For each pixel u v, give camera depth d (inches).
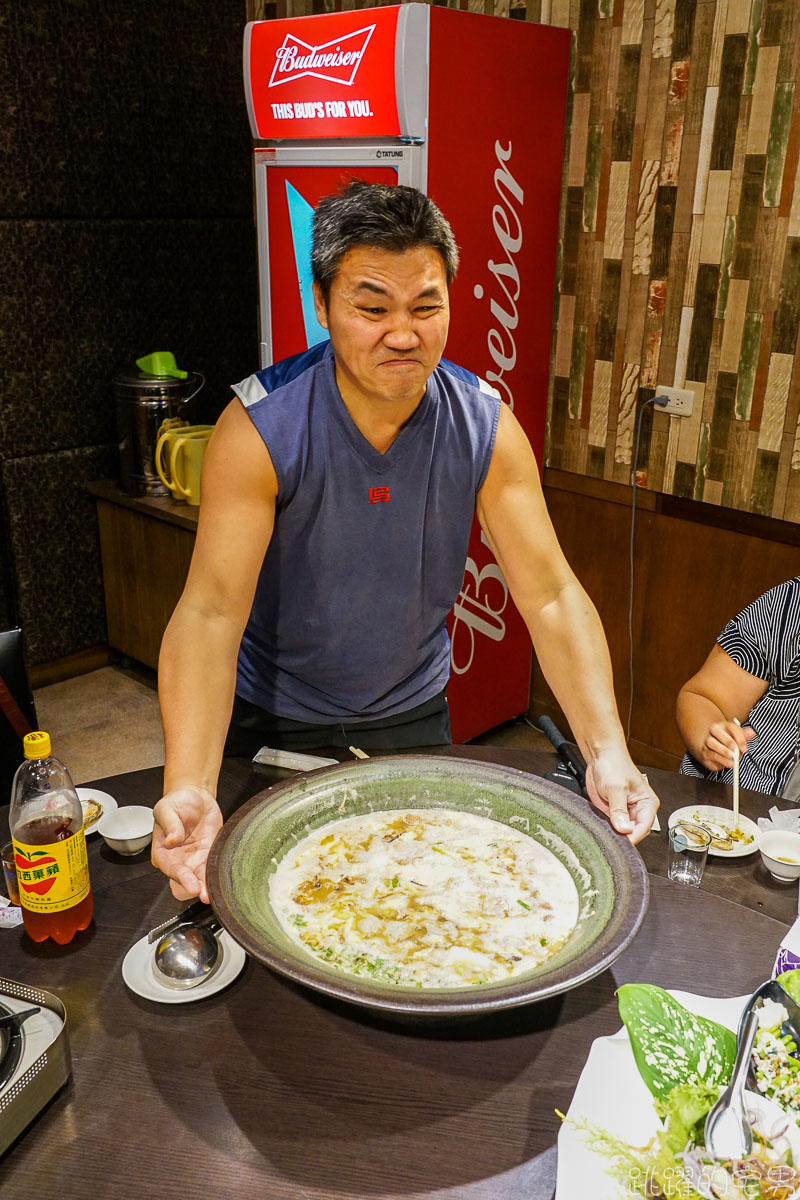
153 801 60.1
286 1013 43.1
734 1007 40.3
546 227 123.7
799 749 73.2
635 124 114.6
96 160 141.4
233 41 153.5
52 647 157.3
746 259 108.7
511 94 112.7
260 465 57.0
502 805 50.8
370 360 51.7
